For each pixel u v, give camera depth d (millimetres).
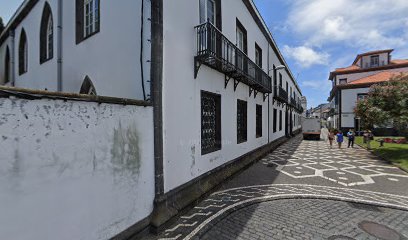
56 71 7469
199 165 5520
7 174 1995
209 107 6402
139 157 3602
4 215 1979
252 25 10273
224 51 6387
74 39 6605
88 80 5949
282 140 17891
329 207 4883
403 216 4418
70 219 2531
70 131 2529
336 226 3990
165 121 4254
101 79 5422
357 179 7242
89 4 6262
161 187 4059
